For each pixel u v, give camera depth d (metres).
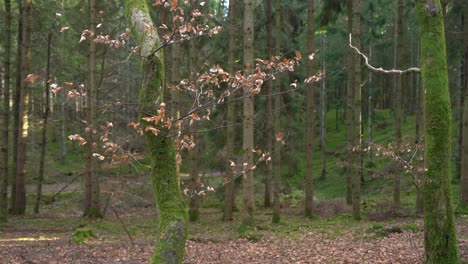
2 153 14.49
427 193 5.17
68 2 18.30
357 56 14.84
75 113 17.98
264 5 17.02
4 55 16.59
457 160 21.42
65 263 9.01
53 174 28.67
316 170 31.95
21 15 16.44
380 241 10.50
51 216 16.75
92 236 11.95
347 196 19.31
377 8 25.30
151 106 3.71
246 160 12.84
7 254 9.79
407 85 37.75
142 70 3.80
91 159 16.19
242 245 11.12
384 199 20.33
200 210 19.45
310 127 15.86
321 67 32.50
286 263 8.81
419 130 15.20
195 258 9.66
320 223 14.61
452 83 25.31
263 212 18.14
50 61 17.88
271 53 17.05
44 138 18.52
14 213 16.80
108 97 14.91
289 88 18.28
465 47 15.62
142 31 3.83
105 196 17.47
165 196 3.68
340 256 9.12
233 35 14.57
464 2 14.69
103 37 4.21
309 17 14.96
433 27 5.10
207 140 18.47
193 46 15.05
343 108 42.44
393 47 35.84
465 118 13.73
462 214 13.14
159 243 3.55
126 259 9.44
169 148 3.73
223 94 4.60
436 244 5.10
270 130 17.09
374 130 36.88
